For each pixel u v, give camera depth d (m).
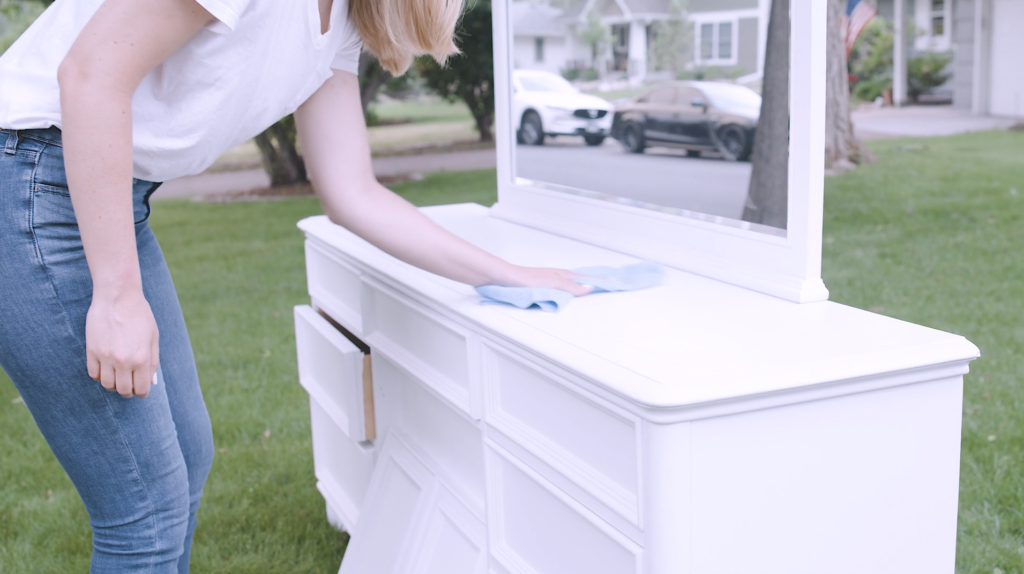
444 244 1.26
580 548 1.06
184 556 1.39
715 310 1.17
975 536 1.94
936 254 4.90
